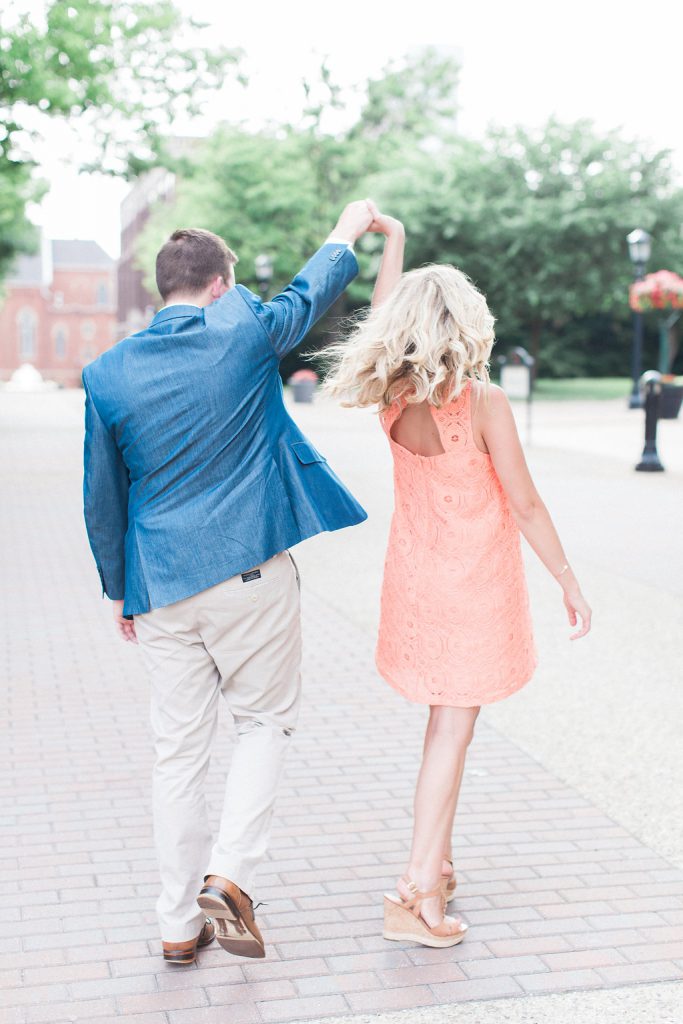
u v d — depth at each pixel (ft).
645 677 19.19
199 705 9.59
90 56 56.29
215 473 9.21
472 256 130.11
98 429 9.24
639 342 96.73
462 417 9.63
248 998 9.11
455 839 12.48
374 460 55.01
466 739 10.25
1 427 82.53
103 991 9.19
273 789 9.50
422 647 10.10
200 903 8.98
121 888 11.14
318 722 16.76
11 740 15.85
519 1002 9.07
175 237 9.71
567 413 93.45
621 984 9.36
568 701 17.87
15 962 9.64
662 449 59.67
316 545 33.09
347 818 13.03
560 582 10.03
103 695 18.16
